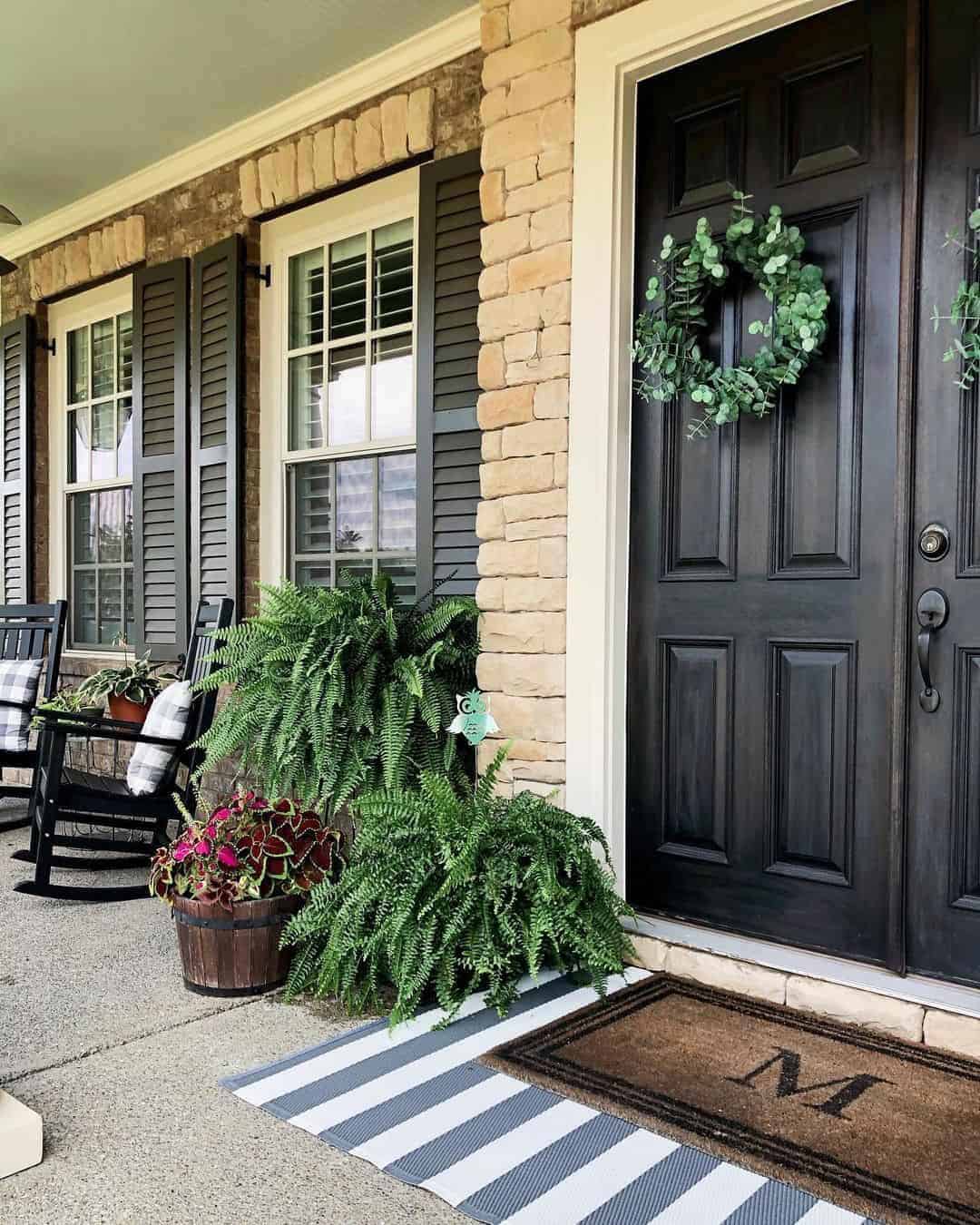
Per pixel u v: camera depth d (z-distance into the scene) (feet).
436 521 10.82
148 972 8.37
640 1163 5.27
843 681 7.57
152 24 10.83
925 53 7.16
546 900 7.29
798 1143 5.43
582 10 8.59
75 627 17.06
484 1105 5.92
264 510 13.55
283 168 12.78
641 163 8.66
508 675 9.09
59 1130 5.70
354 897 7.47
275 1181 5.18
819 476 7.70
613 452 8.54
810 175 7.73
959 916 6.99
